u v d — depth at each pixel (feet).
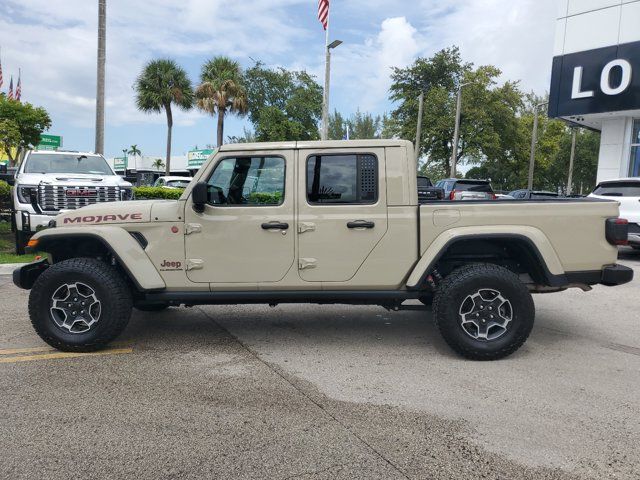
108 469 9.14
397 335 17.52
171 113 114.52
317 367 14.37
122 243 14.93
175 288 15.25
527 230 14.62
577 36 59.67
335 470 9.15
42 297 14.90
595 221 14.82
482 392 12.57
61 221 15.48
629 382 13.21
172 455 9.62
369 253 14.96
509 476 8.96
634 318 19.98
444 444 10.05
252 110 139.33
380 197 14.87
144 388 12.76
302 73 138.51
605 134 62.64
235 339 16.99
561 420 11.05
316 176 15.05
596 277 14.97
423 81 142.00
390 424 10.88
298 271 15.06
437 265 15.93
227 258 15.08
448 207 14.83
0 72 85.87
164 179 71.97
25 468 9.16
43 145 139.33
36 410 11.48
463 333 14.61
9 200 38.86
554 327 18.63
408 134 130.31
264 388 12.82
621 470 9.14
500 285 14.40
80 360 14.76
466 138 122.72
